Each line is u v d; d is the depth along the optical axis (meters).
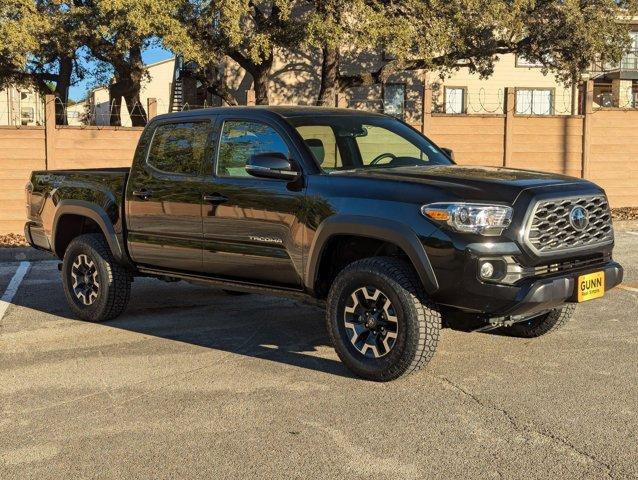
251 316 7.44
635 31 37.00
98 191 7.16
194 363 5.84
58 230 7.67
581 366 5.60
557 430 4.38
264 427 4.49
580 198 5.24
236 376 5.49
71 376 5.56
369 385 5.23
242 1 17.61
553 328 6.23
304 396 5.03
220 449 4.19
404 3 18.67
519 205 4.92
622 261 10.62
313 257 5.46
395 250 5.40
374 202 5.16
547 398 4.91
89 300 7.28
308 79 28.03
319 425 4.51
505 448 4.13
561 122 16.36
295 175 5.59
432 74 29.45
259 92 23.91
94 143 14.02
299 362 5.82
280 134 5.87
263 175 5.55
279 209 5.67
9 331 6.95
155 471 3.92
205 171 6.27
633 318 7.12
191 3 18.19
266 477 3.83
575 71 21.77
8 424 4.62
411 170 5.66
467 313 5.14
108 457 4.11
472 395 4.98
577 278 5.10
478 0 18.22
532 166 16.38
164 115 6.82
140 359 5.97
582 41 20.55
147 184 6.69
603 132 16.64
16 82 25.08
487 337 6.45
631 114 16.73
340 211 5.28
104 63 27.25
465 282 4.82
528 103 30.70
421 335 5.01
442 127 15.92
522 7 19.70
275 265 5.79
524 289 4.84
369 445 4.20
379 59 28.22
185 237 6.38
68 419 4.68
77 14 19.81
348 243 5.58
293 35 19.17
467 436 4.30
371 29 17.41
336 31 17.56
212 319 7.33
